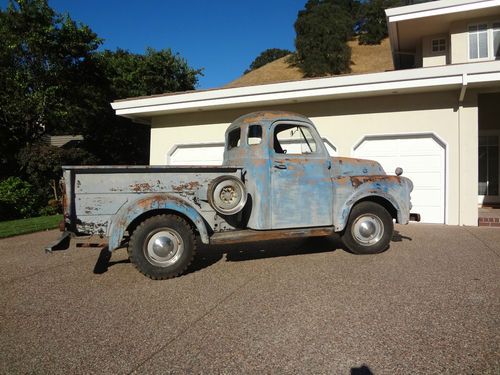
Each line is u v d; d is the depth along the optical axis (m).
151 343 3.24
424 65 14.08
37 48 15.64
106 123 20.27
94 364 2.92
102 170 4.87
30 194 13.52
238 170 5.55
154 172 5.10
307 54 45.75
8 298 4.44
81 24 17.17
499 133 13.01
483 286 4.48
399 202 6.24
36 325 3.65
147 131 21.80
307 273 5.20
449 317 3.60
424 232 8.38
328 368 2.78
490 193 13.26
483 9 11.73
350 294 4.30
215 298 4.30
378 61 44.56
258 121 5.82
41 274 5.47
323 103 10.89
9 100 15.13
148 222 4.96
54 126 17.44
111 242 4.74
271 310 3.90
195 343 3.22
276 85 10.64
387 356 2.92
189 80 25.16
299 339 3.24
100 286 4.84
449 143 9.72
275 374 2.72
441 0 12.02
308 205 5.80
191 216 5.04
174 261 5.05
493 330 3.31
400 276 4.95
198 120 12.59
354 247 6.14
